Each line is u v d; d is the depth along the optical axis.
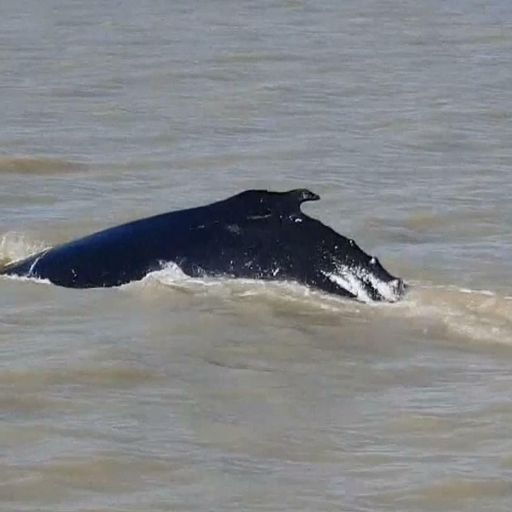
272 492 35.81
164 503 35.09
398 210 68.12
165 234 54.25
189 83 109.50
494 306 51.16
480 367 45.47
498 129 92.12
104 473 36.66
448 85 110.19
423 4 162.38
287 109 98.94
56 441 38.41
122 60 120.88
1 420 39.75
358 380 44.12
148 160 80.19
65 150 82.44
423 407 41.62
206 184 74.75
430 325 49.34
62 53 124.62
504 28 143.88
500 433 39.59
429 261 58.91
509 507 35.25
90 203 69.00
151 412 40.75
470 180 75.88
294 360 45.75
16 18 147.88
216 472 36.91
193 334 47.72
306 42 133.38
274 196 54.03
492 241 62.66
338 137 88.56
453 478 36.59
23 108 97.75
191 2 161.38
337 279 52.06
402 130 90.94
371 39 136.25
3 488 35.72
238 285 52.28
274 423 40.28
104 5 158.00
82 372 43.50
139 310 50.22
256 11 154.75
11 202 68.75
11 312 49.94
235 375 44.09
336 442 39.06
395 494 35.81
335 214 67.38
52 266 54.06
